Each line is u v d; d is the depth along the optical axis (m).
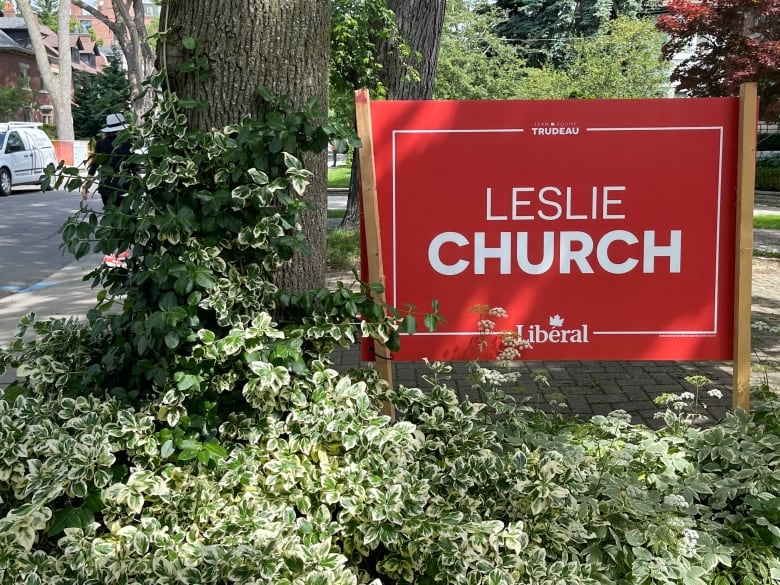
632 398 5.36
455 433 3.33
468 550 2.62
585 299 3.76
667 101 3.63
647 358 3.80
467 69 31.89
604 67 31.75
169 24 3.42
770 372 5.78
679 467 3.29
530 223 3.70
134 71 32.06
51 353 3.50
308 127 3.10
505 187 3.68
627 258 3.73
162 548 2.48
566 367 6.14
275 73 3.37
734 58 17.42
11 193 23.88
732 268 3.75
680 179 3.68
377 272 3.67
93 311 3.30
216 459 2.83
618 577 2.84
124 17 31.23
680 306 3.77
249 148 3.14
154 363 3.08
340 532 2.72
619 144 3.66
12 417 3.04
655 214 3.70
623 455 3.28
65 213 18.08
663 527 2.83
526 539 2.65
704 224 3.71
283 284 3.56
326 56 3.57
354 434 2.87
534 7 38.19
